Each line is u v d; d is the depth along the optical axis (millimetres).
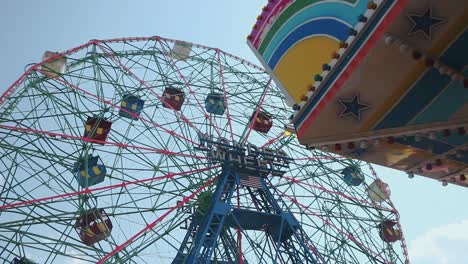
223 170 38719
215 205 35250
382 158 14125
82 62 41000
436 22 9586
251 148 40344
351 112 11820
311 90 11977
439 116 11898
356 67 10672
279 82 14273
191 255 33781
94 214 33312
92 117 37719
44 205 32875
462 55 10148
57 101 37656
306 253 35875
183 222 36375
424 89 11016
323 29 12391
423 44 10031
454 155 13938
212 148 38875
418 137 12539
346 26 11516
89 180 34719
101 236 32938
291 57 13703
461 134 12523
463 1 9125
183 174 37312
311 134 12656
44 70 39062
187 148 39000
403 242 44406
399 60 10352
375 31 10031
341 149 13352
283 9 14156
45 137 35469
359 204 44500
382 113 11750
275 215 36594
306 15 13078
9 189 32625
